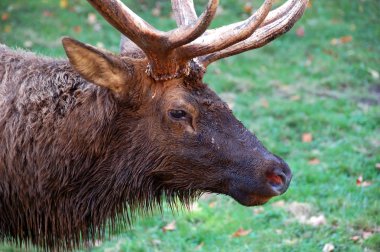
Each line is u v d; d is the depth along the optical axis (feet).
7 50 38.24
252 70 84.53
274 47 91.45
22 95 36.55
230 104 75.10
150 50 35.58
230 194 37.24
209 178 37.06
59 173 36.76
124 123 36.88
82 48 33.99
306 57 89.51
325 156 64.54
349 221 52.85
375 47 93.97
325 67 86.53
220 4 102.94
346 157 63.93
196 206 56.08
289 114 73.26
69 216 37.60
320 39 95.20
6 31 88.74
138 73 36.35
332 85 81.76
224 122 36.99
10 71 37.11
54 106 36.60
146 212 38.60
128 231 52.60
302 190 58.08
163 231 53.16
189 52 35.96
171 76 36.37
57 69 37.42
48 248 38.37
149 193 37.91
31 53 38.83
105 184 37.42
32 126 36.24
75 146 36.68
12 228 37.50
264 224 53.88
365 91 81.00
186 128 36.63
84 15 96.78
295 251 49.73
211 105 36.88
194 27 34.83
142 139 36.91
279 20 39.32
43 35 88.79
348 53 91.04
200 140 36.68
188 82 36.88
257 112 73.26
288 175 36.88
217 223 54.08
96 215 37.88
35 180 36.60
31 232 37.70
